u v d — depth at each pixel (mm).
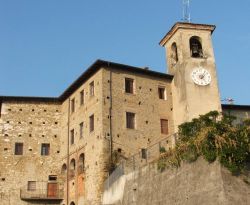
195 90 49562
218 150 30203
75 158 50625
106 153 45062
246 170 29891
